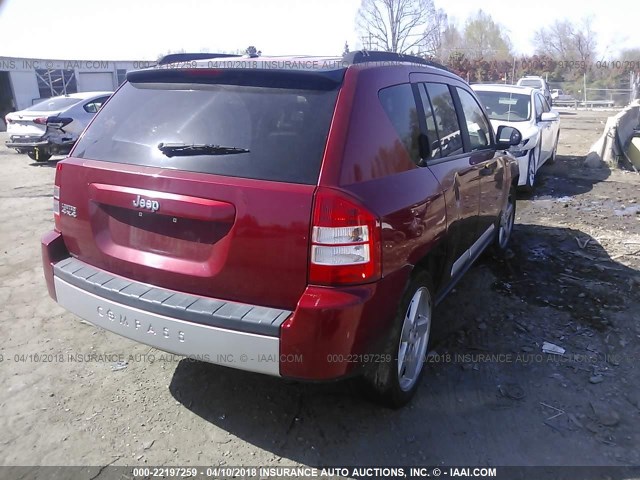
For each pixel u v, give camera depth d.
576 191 9.21
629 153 11.90
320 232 2.48
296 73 2.76
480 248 4.80
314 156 2.58
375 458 2.84
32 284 5.04
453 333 4.14
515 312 4.48
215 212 2.61
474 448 2.91
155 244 2.85
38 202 8.53
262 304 2.63
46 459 2.80
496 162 4.88
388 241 2.69
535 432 3.03
